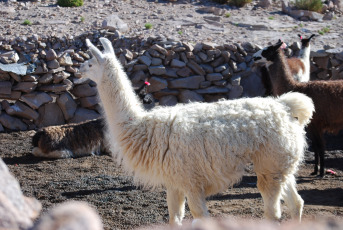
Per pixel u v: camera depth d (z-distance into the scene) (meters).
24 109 12.09
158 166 4.99
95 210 6.80
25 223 1.37
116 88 5.25
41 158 9.90
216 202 7.09
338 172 8.98
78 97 12.54
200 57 12.95
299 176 8.72
